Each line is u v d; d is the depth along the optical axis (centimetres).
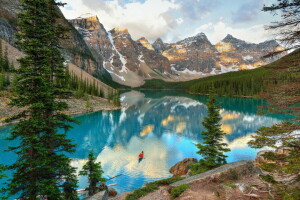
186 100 14088
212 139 2138
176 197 1245
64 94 1559
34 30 1321
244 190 1162
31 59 1306
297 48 813
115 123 6394
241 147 3803
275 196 1043
